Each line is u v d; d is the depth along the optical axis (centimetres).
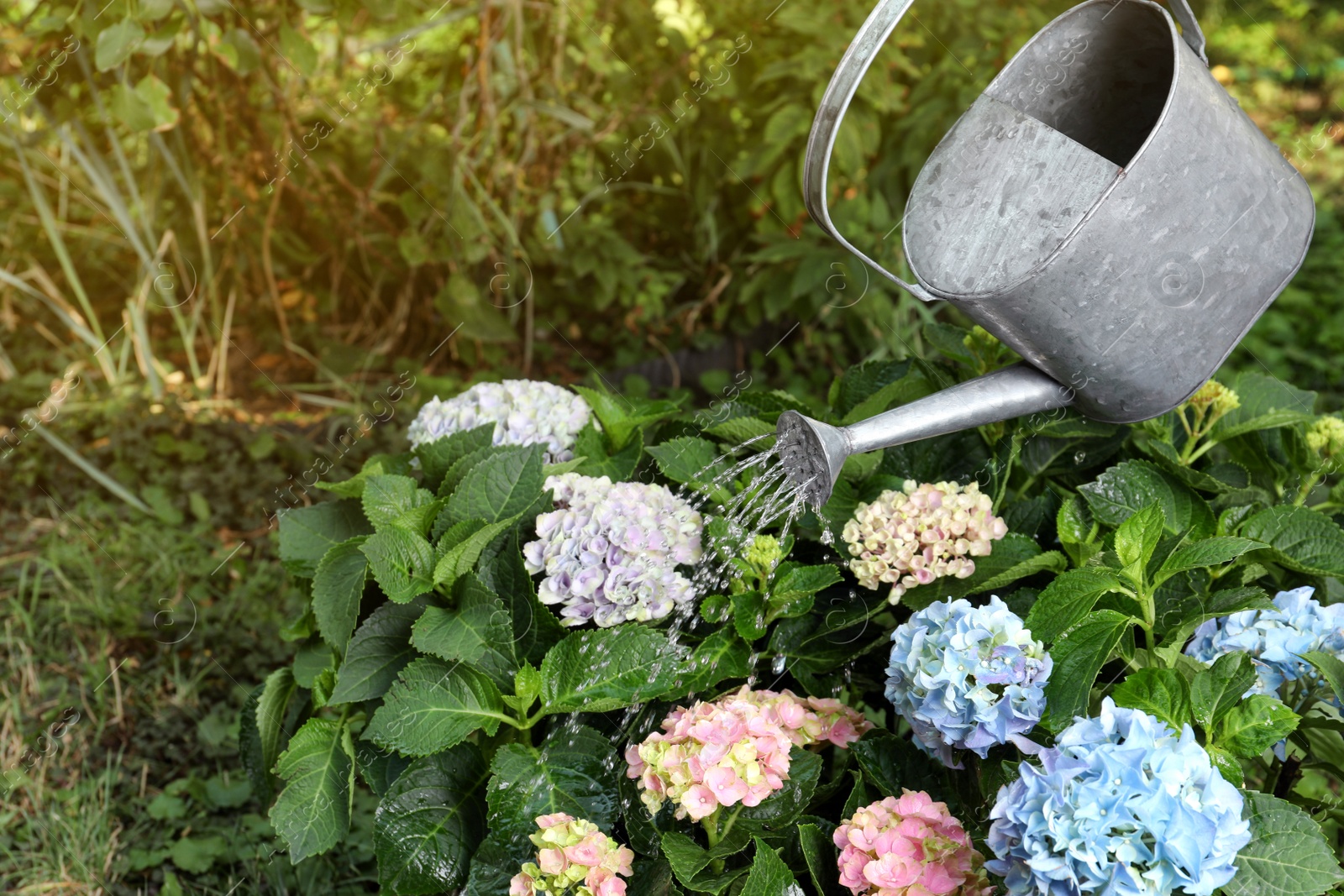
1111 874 133
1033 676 147
